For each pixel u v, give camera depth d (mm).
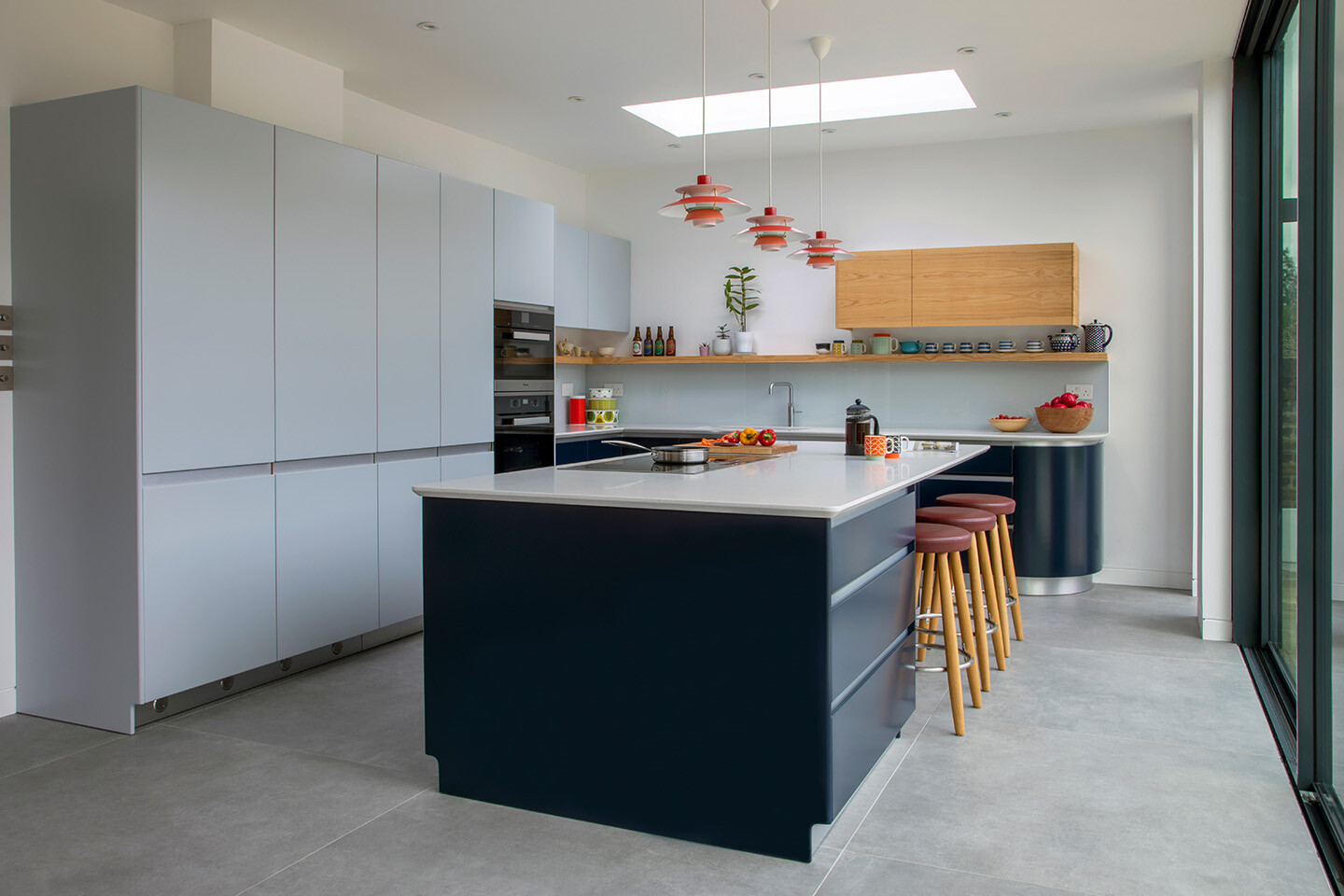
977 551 4141
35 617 3592
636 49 4512
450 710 2869
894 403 6504
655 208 7070
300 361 3979
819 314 6668
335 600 4203
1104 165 5902
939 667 3535
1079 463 5598
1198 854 2451
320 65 4625
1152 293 5848
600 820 2688
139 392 3314
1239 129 4391
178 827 2658
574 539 2693
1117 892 2266
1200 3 3941
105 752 3225
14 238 3547
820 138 5605
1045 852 2467
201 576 3576
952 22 4188
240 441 3713
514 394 5379
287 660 4094
